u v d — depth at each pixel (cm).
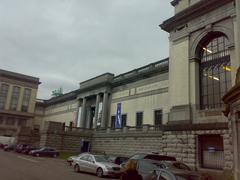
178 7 3653
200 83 3228
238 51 2672
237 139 1797
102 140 5506
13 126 9381
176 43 3516
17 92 9612
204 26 3178
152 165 1372
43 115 9994
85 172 2672
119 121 5716
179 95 3297
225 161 2583
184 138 3022
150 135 4247
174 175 988
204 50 3272
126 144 4738
